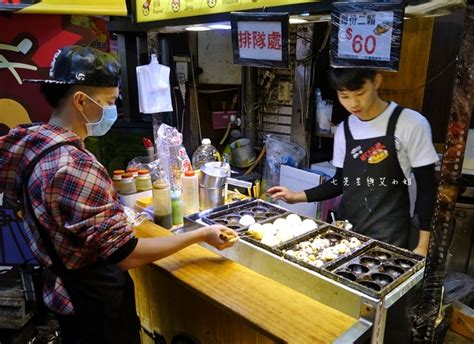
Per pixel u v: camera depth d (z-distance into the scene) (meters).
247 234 1.53
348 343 1.01
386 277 1.24
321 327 1.11
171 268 1.46
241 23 1.49
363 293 1.13
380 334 1.12
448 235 0.88
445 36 2.44
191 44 3.44
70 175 1.11
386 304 1.10
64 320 1.44
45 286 1.42
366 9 1.10
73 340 1.47
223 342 1.50
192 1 1.79
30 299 2.23
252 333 1.36
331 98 3.20
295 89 3.36
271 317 1.16
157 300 1.80
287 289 1.31
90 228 1.12
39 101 2.07
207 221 1.67
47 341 2.30
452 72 2.45
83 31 2.09
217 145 3.82
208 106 3.68
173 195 1.89
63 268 1.24
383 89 2.73
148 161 2.26
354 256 1.36
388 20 1.07
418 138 1.58
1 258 2.24
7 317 2.21
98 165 1.17
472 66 0.77
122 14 1.94
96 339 1.37
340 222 1.73
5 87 2.04
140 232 1.76
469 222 2.41
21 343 2.25
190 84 3.49
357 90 1.55
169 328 1.79
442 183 0.85
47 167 1.13
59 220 1.15
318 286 1.23
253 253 1.42
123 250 1.19
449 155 0.83
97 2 1.90
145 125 2.55
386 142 1.64
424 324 0.97
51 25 2.02
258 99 3.75
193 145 3.62
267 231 1.52
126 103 2.52
